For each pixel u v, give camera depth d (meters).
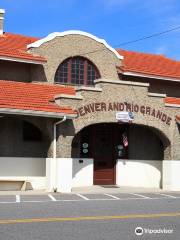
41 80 25.72
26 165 23.94
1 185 23.16
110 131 27.36
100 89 24.36
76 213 15.17
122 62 28.61
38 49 25.69
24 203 17.72
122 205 17.94
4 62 24.98
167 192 25.19
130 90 25.34
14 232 11.58
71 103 23.45
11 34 28.89
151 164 28.39
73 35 26.89
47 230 11.95
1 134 23.80
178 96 30.44
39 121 23.05
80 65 27.20
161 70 29.80
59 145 23.12
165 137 26.64
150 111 26.00
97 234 11.60
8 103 21.55
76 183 25.78
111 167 27.33
